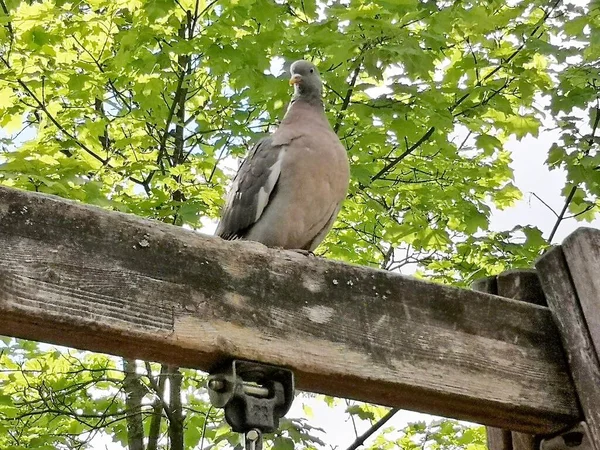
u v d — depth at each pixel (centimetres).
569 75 658
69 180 585
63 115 704
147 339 224
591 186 641
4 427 631
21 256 215
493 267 693
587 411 274
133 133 730
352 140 693
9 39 653
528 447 295
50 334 220
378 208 706
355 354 251
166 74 687
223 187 688
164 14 665
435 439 760
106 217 230
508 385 271
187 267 237
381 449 775
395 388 255
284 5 718
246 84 679
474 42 700
